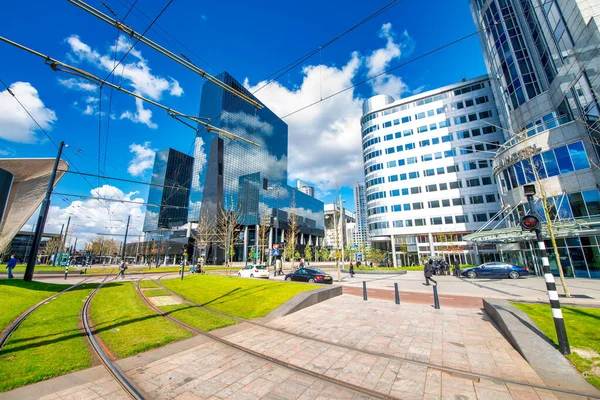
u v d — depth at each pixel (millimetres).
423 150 53906
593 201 20953
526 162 25656
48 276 26703
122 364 5430
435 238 49938
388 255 53844
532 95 27328
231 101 76875
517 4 29703
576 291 14438
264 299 11641
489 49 34469
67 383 4578
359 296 14477
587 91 20266
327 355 6027
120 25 5617
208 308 11000
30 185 23297
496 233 23734
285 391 4449
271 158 97562
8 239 24156
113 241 112125
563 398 4145
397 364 5523
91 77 6188
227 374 5078
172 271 40000
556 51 23938
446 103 53562
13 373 4730
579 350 5520
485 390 4438
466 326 8180
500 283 19719
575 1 20797
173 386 4574
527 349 5715
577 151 22047
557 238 23188
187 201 84188
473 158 49406
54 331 7281
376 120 60031
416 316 9570
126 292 14867
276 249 36656
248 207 82312
